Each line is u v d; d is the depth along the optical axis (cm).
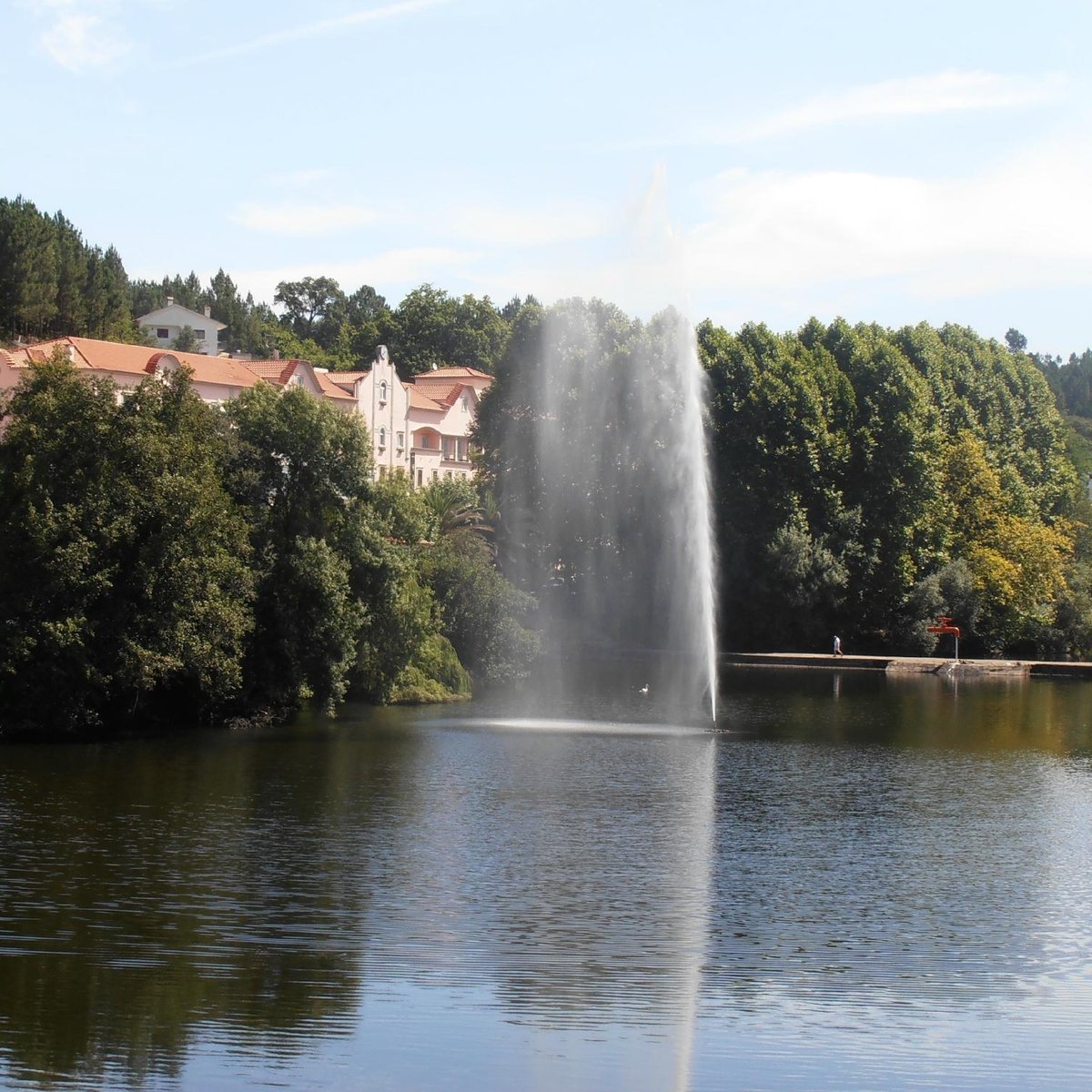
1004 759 5441
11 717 5572
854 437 11325
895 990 2497
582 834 3831
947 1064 2138
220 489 6025
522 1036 2220
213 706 6147
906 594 11225
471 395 15562
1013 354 15538
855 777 4919
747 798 4447
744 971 2598
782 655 10656
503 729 6175
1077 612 11931
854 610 11262
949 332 14288
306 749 5378
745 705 7519
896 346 13025
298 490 6556
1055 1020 2344
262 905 2989
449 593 8144
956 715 7169
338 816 3997
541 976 2541
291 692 6372
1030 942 2830
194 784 4491
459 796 4369
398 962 2606
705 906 3070
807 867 3475
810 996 2458
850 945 2783
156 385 5988
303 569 6291
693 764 5153
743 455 10694
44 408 5641
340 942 2731
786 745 5781
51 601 5469
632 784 4688
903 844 3778
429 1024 2270
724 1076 2077
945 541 11631
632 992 2458
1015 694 8656
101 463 5591
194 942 2711
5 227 15462
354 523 6656
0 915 2877
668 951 2720
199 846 3562
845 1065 2128
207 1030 2216
